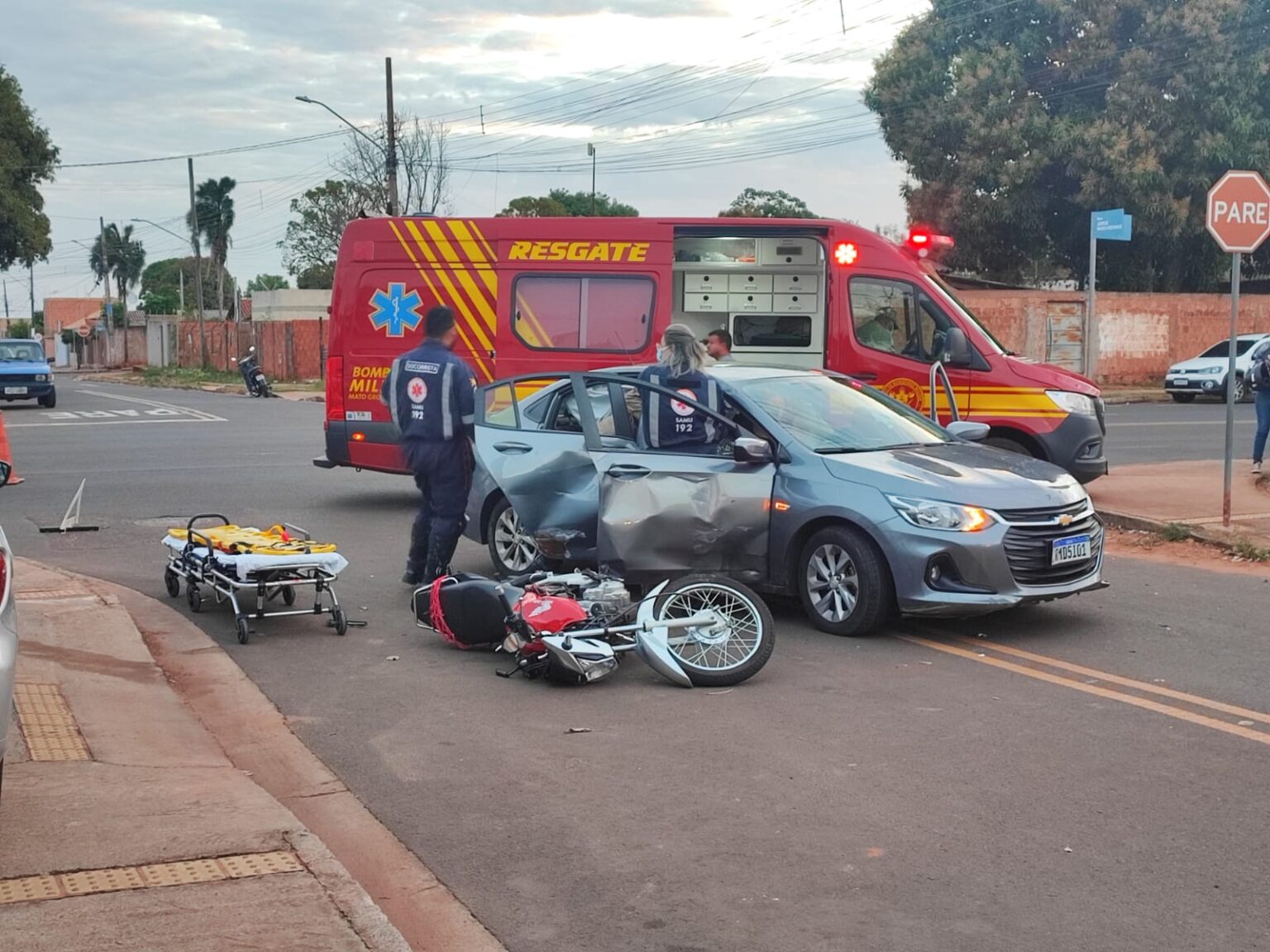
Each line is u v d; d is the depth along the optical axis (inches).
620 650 276.8
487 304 507.2
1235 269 441.4
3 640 168.6
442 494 350.3
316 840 179.5
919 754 224.8
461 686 273.1
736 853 183.0
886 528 297.9
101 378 2297.0
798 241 520.4
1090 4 1424.7
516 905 168.2
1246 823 192.2
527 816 198.4
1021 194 1444.4
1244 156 1378.0
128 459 706.2
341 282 518.6
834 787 208.8
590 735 238.2
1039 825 192.1
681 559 316.5
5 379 1218.6
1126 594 359.6
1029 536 299.6
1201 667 281.3
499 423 371.9
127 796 196.9
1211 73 1370.6
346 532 469.4
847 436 332.5
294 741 237.3
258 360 1967.3
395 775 218.2
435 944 157.8
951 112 1469.0
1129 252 1508.4
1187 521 457.1
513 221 507.2
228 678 279.4
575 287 502.6
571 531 330.0
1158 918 161.6
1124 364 1392.7
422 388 345.1
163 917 154.9
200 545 331.0
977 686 267.6
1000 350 493.0
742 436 329.1
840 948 154.9
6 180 1569.9
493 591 289.7
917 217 1558.8
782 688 267.4
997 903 166.1
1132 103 1395.2
